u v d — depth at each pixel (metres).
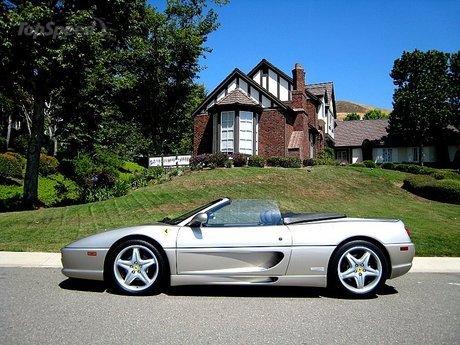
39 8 14.15
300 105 25.56
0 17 13.77
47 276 6.27
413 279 6.43
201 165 21.56
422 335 3.81
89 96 18.28
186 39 35.22
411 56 36.12
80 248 5.23
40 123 16.72
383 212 14.27
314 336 3.76
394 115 37.19
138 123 40.41
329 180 19.88
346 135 42.91
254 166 22.08
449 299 5.18
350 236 5.20
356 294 5.13
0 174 21.02
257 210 5.54
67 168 25.30
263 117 24.64
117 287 5.16
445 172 24.61
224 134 23.70
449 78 36.47
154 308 4.61
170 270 5.11
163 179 19.91
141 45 32.66
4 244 8.80
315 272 5.13
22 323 4.00
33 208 16.06
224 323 4.11
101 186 19.34
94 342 3.52
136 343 3.52
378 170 23.86
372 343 3.60
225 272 5.12
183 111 40.69
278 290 5.58
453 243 9.22
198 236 5.18
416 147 38.97
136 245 5.18
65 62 15.02
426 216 13.71
